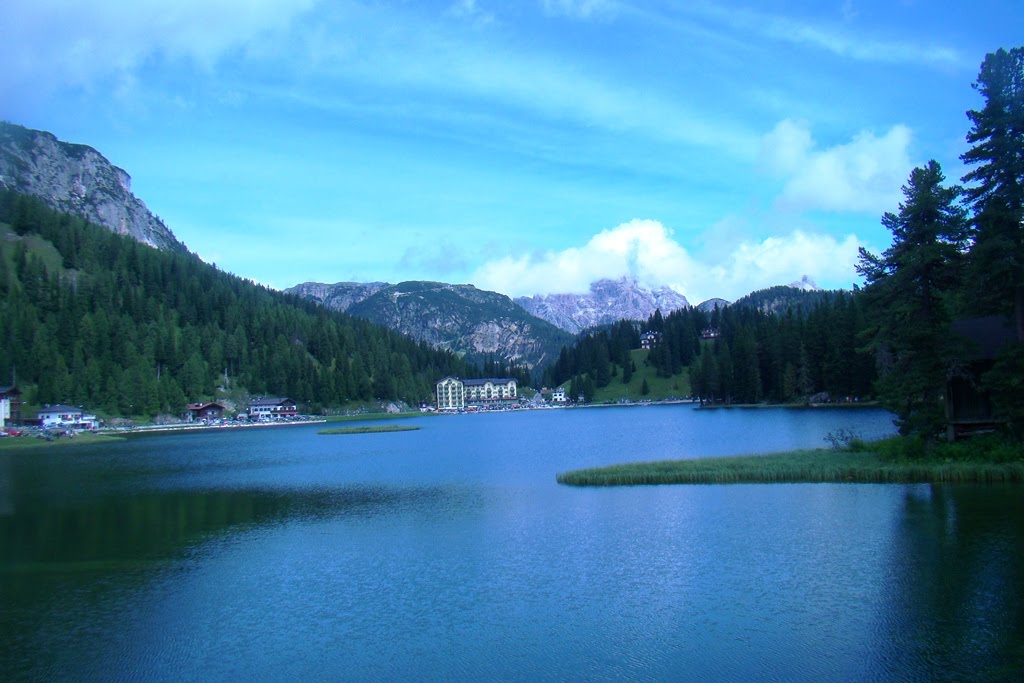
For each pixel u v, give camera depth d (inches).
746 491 1994.3
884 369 3253.0
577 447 4013.3
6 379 7677.2
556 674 878.4
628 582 1221.1
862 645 911.0
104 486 2748.5
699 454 3221.0
